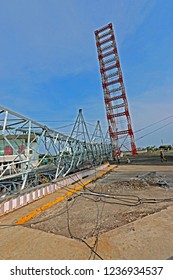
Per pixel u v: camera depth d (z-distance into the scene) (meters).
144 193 11.58
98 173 22.45
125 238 5.76
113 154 52.81
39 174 14.49
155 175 18.70
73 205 10.07
